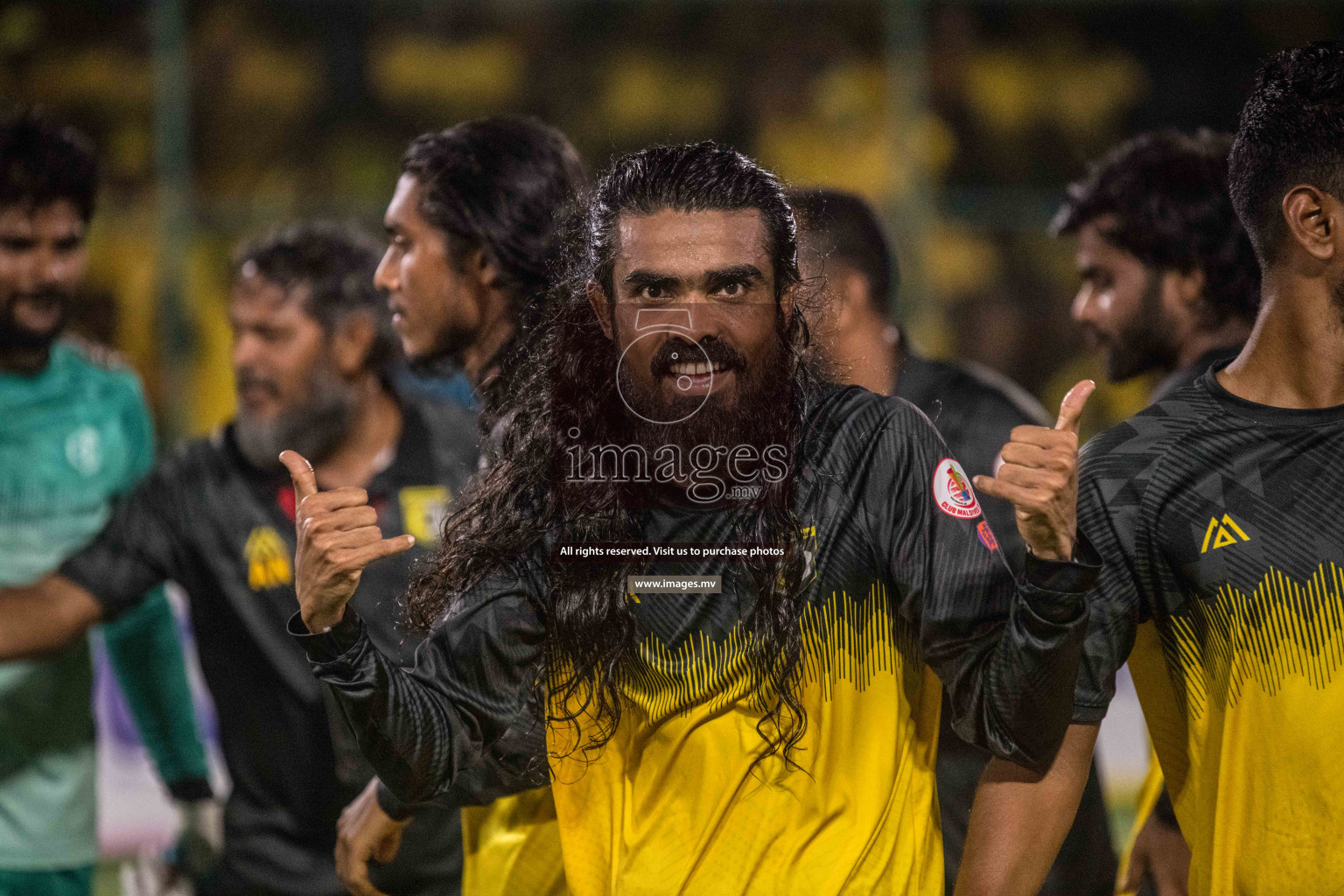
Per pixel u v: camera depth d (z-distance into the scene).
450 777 5.70
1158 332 9.46
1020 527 5.02
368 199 29.41
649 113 31.16
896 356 9.93
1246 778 5.64
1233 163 5.97
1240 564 5.60
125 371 11.69
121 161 24.42
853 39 30.86
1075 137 29.19
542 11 30.95
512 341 7.53
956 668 5.47
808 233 5.90
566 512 5.65
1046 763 5.67
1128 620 5.77
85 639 10.65
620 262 5.45
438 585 5.83
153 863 10.98
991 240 23.67
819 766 5.57
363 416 9.23
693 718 5.58
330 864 8.70
